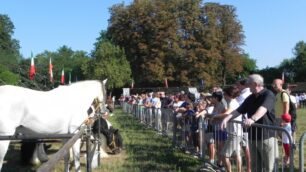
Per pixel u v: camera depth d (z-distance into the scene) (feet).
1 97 25.62
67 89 29.37
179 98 57.26
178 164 36.19
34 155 35.99
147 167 35.17
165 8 210.59
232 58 221.66
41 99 27.09
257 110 21.70
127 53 214.28
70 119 28.48
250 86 22.79
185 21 211.82
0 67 139.03
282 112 31.76
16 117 25.73
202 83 202.80
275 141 21.40
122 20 214.90
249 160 23.34
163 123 58.59
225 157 26.16
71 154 32.42
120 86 202.59
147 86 215.92
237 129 24.76
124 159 39.29
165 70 208.13
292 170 18.83
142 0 215.51
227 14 225.35
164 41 206.28
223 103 29.71
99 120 35.88
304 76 296.10
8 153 41.78
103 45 204.85
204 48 211.41
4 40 303.27
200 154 35.58
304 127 72.64
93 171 33.96
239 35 227.81
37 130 26.71
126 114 121.60
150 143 50.57
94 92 30.58
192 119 38.50
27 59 230.68
